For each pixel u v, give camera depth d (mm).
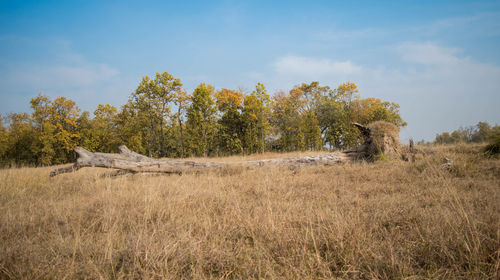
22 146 31984
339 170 8234
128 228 3545
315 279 2180
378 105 38500
